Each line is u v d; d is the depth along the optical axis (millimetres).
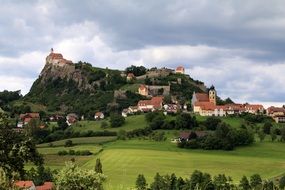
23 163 40938
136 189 157875
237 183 183625
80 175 85875
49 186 138250
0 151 39500
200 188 160875
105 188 137000
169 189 168375
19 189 41312
